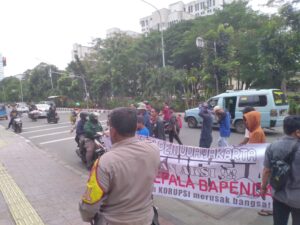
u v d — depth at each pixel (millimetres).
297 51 21125
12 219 5008
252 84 29938
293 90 27125
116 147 2287
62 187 6727
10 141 14984
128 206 2186
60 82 60875
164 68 32562
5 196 6203
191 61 42469
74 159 10367
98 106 47562
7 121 31828
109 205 2193
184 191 5215
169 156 5262
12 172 8297
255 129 5090
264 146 4699
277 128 15719
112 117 2318
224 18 33594
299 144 3066
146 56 43500
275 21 21781
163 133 10211
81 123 9484
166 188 5309
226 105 15453
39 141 15383
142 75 40656
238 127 15023
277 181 3098
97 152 7602
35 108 32656
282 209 3217
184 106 30062
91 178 2141
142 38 45781
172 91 32531
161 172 5316
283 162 3082
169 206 5648
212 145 11859
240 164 4836
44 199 5945
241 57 28453
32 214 5188
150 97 34219
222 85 28312
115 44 45031
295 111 17906
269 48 21734
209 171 5031
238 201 4875
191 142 12953
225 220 4914
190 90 32531
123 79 43219
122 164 2158
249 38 27312
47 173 8070
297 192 3043
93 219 2287
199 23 38312
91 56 54062
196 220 4945
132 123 2309
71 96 59625
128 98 43875
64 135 17109
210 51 28031
